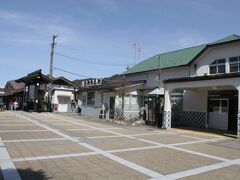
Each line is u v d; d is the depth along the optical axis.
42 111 33.28
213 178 6.76
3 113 27.58
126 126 19.17
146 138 13.23
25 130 14.26
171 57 24.72
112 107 24.80
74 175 6.53
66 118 23.98
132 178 6.46
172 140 12.91
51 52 33.97
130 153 9.30
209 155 9.59
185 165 7.95
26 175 6.40
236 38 17.78
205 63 19.22
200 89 19.03
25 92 36.22
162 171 7.19
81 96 31.58
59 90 36.16
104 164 7.64
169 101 18.34
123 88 23.62
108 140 11.98
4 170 6.74
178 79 17.33
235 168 7.84
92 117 26.44
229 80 14.42
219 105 18.52
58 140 11.38
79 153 8.94
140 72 25.02
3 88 60.81
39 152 8.84
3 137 11.62
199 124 19.45
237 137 14.09
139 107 24.61
